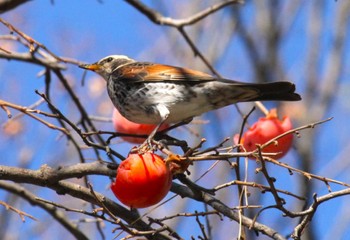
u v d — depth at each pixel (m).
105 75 10.96
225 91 9.24
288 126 8.83
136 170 7.21
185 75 9.44
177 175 7.84
